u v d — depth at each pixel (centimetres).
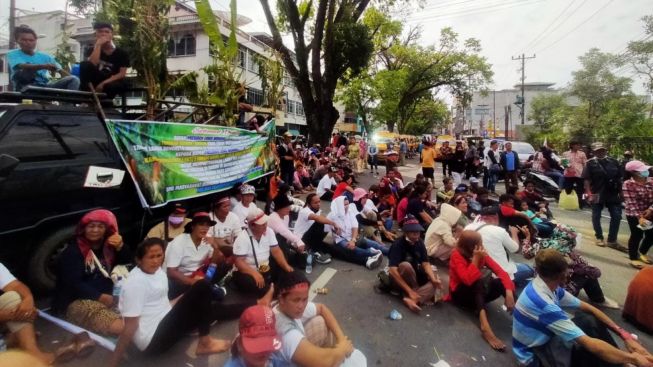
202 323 291
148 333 274
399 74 3052
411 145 3425
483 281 394
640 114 2292
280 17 1536
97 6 877
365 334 353
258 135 729
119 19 534
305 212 543
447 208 583
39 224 342
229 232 457
